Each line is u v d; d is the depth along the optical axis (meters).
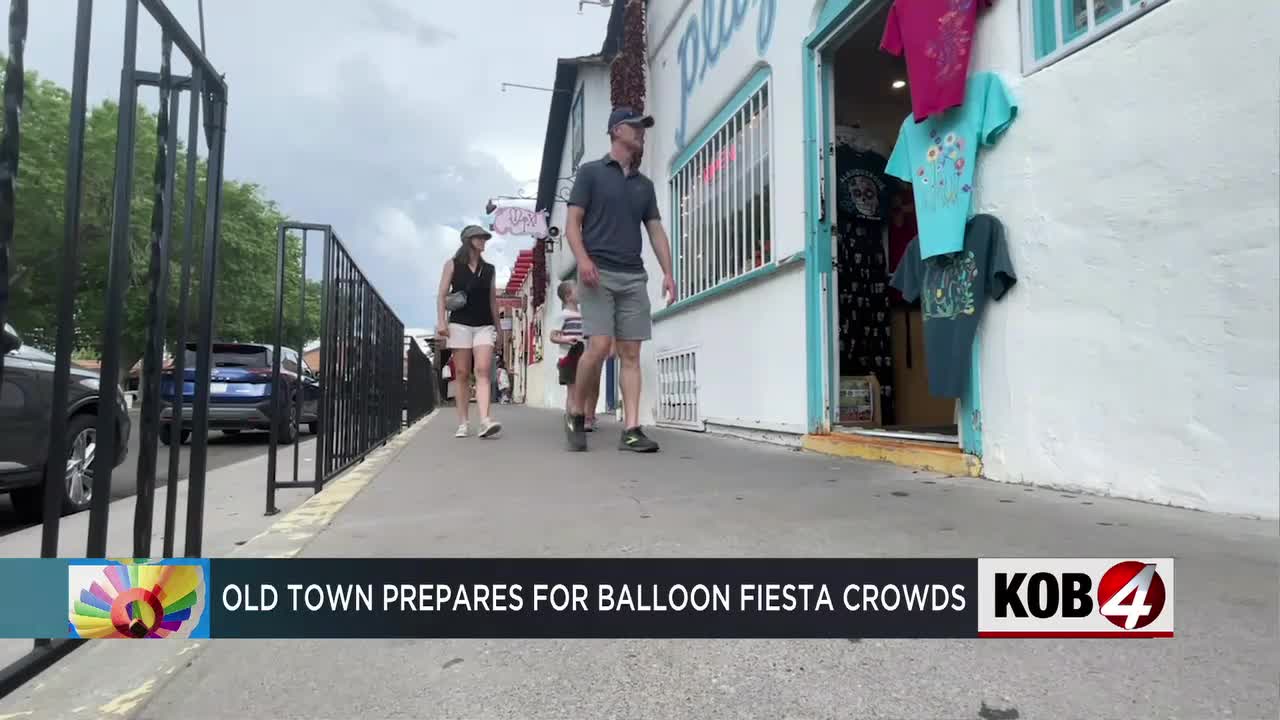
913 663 1.45
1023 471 3.20
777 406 5.39
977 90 3.34
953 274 3.51
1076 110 2.92
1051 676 1.37
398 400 8.25
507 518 2.70
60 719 1.28
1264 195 2.31
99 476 1.67
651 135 8.88
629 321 4.94
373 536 2.44
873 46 5.81
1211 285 2.45
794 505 2.87
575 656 1.51
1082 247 2.90
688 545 2.25
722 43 6.54
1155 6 2.62
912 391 6.07
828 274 4.88
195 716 1.29
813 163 4.90
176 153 1.98
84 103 1.51
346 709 1.30
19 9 1.39
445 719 1.26
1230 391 2.41
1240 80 2.36
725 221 6.51
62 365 1.52
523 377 26.42
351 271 4.81
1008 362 3.27
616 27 10.32
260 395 8.63
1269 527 2.25
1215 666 1.37
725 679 1.40
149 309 1.93
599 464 4.28
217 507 3.73
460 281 6.54
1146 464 2.67
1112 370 2.79
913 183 3.74
